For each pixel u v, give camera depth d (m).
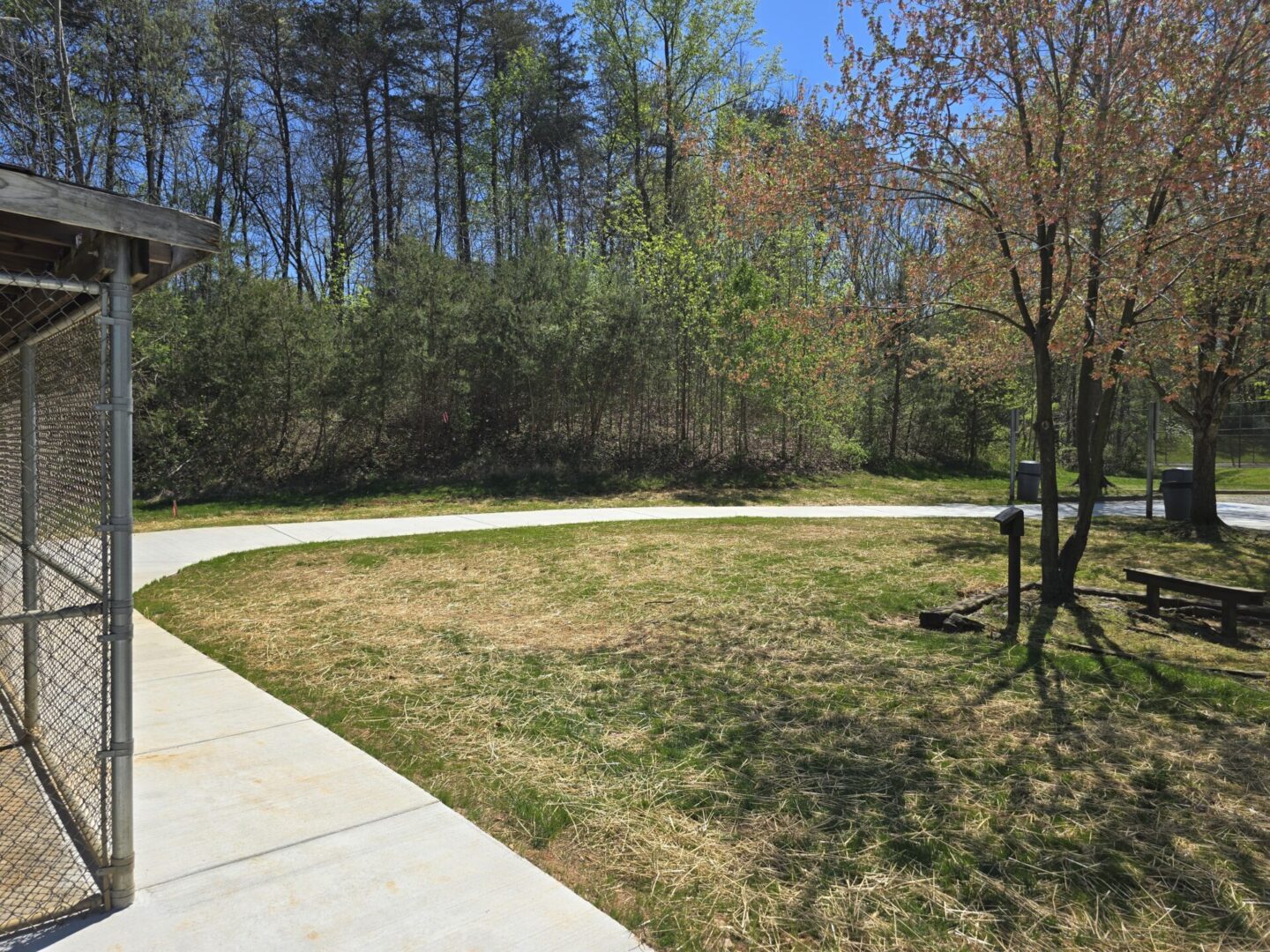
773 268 19.53
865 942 2.41
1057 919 2.53
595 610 6.73
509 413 19.53
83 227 2.31
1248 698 4.62
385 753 3.79
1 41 13.12
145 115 17.53
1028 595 7.40
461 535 11.00
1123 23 6.57
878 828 3.10
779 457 21.14
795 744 3.93
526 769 3.62
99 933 2.38
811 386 18.88
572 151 30.42
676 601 7.05
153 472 16.66
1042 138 6.68
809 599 7.17
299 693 4.64
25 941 2.33
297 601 7.06
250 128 24.09
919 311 7.90
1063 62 7.13
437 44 25.75
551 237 20.98
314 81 25.25
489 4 26.78
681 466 19.48
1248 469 23.66
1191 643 5.89
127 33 16.80
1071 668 5.20
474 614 6.61
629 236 21.30
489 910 2.54
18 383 4.21
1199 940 2.44
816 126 7.15
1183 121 6.09
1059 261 7.05
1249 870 2.82
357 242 29.66
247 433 17.67
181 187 21.98
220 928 2.41
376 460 18.38
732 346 19.25
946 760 3.75
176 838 2.95
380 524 12.31
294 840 2.95
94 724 3.40
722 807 3.26
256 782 3.45
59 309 3.18
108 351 2.52
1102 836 3.05
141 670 5.09
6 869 2.75
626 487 17.77
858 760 3.74
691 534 11.22
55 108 14.17
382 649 5.57
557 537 10.86
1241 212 6.19
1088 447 7.19
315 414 18.28
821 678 4.98
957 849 2.95
